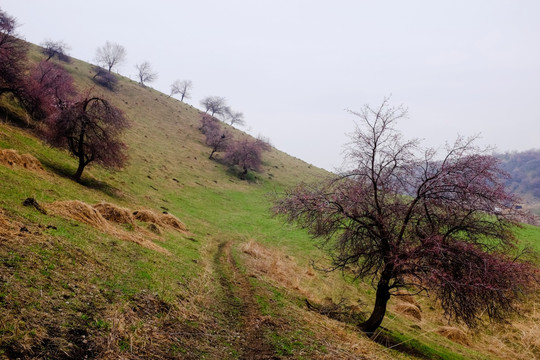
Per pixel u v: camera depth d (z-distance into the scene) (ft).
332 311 47.88
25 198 47.37
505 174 39.47
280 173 271.90
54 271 23.82
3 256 22.22
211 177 210.18
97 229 48.32
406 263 38.78
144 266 38.24
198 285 42.01
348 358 27.89
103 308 21.77
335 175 46.70
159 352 19.86
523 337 60.85
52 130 98.43
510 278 36.17
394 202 44.39
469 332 62.08
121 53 371.35
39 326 16.35
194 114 371.56
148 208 104.42
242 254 80.02
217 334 27.37
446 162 42.11
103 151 102.12
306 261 93.20
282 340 28.96
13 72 129.29
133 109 289.53
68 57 314.55
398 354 36.91
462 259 38.19
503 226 40.34
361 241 45.50
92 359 15.97
